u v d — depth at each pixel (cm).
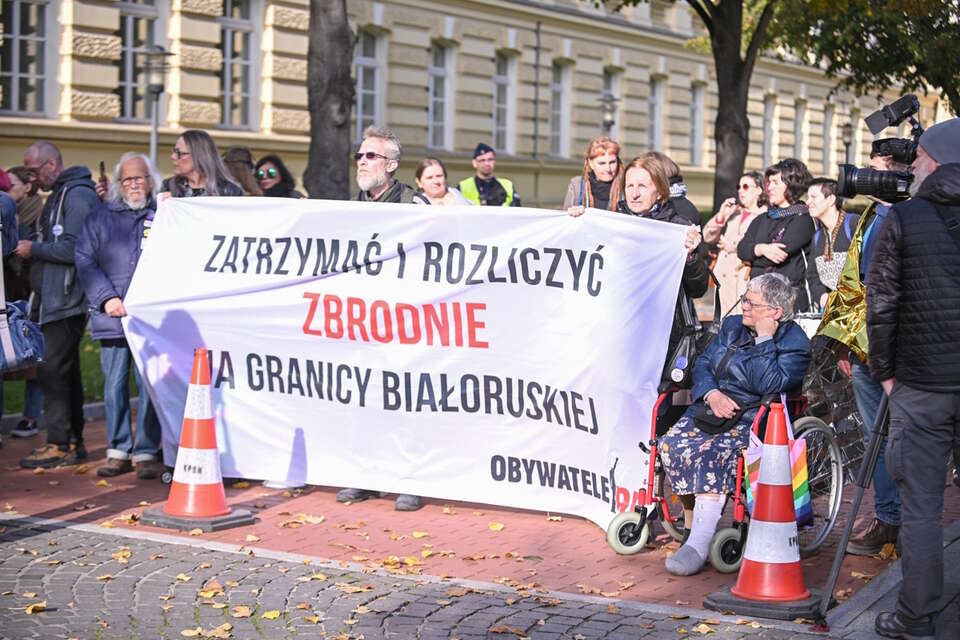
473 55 2977
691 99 3925
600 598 598
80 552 666
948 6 2052
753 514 592
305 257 799
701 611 581
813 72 4519
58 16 2003
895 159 613
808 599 584
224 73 2305
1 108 1944
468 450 760
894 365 541
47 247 868
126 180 857
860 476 575
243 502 788
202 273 826
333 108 1437
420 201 915
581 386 718
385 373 777
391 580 622
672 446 657
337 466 795
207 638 536
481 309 748
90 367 1325
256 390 816
